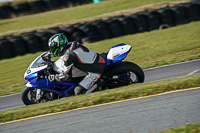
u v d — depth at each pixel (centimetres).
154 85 1788
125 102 1593
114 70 1972
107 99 1667
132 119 1327
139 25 5159
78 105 1648
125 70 1983
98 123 1342
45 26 5722
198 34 3988
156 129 1183
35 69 1934
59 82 1967
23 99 1981
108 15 6012
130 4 7575
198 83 1720
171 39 3969
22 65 3784
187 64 2652
